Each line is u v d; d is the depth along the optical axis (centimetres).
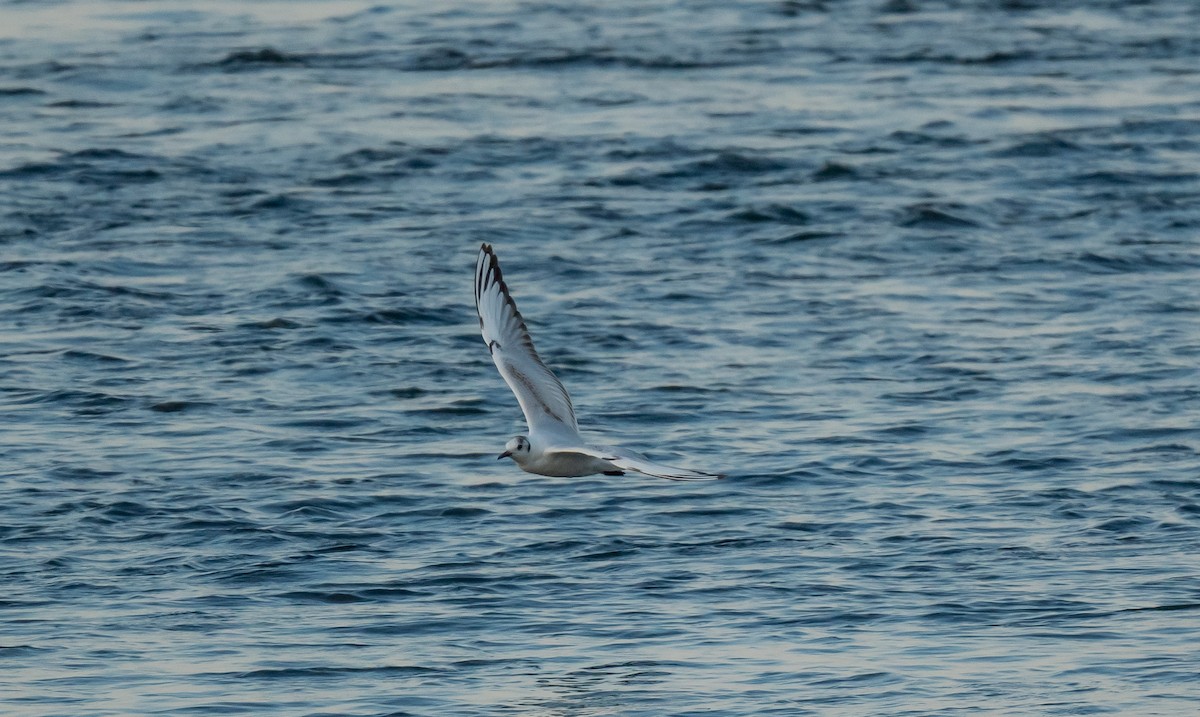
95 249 6669
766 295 6191
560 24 11206
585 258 6638
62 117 8775
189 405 5025
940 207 7269
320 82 9588
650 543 4009
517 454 2814
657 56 10269
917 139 8462
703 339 5684
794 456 4591
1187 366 5359
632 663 3356
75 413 4953
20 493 4294
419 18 11375
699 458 4588
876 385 5212
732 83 9625
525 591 3728
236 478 4428
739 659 3369
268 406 5031
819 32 11012
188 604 3669
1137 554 3916
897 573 3816
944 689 3219
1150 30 11031
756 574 3812
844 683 3259
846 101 9231
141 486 4359
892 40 10775
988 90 9475
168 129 8562
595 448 2614
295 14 11462
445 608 3641
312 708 3162
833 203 7381
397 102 9138
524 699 3194
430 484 4397
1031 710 3123
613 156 8100
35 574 3812
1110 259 6631
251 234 6919
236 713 3144
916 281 6378
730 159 8025
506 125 8669
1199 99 9275
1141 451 4619
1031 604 3631
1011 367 5372
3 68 9788
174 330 5741
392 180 7731
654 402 5047
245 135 8462
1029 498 4278
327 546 3991
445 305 6038
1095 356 5475
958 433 4775
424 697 3209
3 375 5272
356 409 5016
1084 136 8506
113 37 10669
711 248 6806
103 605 3656
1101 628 3503
